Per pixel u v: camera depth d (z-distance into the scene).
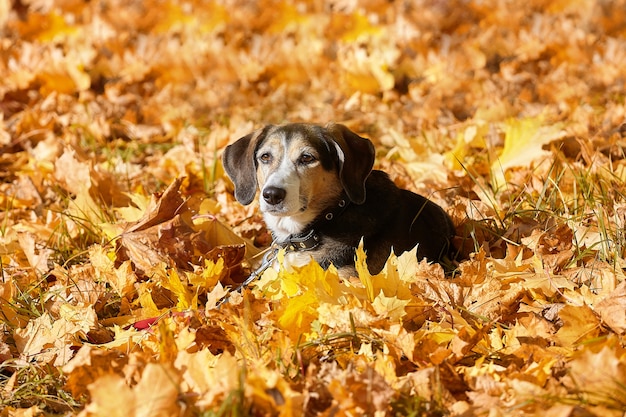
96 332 1.73
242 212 2.13
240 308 1.69
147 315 1.75
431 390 1.52
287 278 1.70
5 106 3.05
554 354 1.58
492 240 1.93
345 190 1.83
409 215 1.91
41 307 1.80
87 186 2.13
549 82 3.08
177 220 1.88
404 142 2.33
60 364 1.65
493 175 2.13
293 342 1.65
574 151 2.26
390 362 1.55
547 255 1.79
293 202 1.82
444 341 1.62
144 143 2.67
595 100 2.83
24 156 2.51
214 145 2.41
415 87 3.24
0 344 1.67
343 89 3.19
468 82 3.15
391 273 1.70
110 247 1.94
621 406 1.48
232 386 1.50
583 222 1.90
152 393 1.46
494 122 2.56
